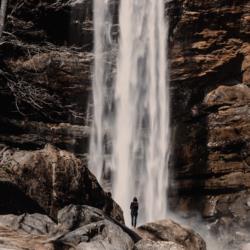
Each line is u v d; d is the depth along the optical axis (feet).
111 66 112.98
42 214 60.08
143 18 115.03
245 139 104.01
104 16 113.29
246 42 108.17
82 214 58.59
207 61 107.96
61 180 64.95
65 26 109.19
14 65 102.83
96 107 111.24
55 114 107.14
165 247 52.90
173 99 111.14
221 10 105.70
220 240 100.68
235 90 108.06
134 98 113.39
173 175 110.11
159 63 111.86
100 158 110.63
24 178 64.54
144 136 112.98
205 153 107.55
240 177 103.76
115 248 50.62
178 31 108.58
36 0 102.47
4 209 61.57
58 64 106.73
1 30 59.72
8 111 102.58
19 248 45.85
